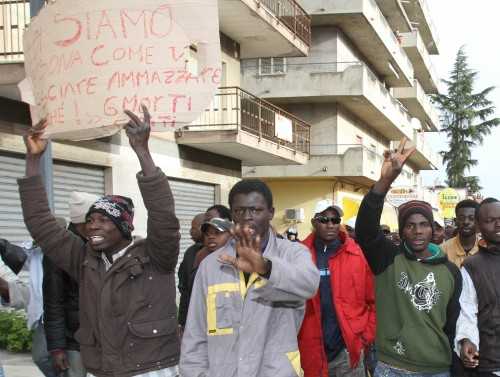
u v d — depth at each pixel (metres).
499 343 4.43
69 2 3.82
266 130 18.91
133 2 3.71
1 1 11.26
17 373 8.38
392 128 34.97
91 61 3.79
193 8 3.66
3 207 10.78
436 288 4.26
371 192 4.30
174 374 3.80
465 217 6.24
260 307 3.23
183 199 16.67
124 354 3.70
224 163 18.78
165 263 3.76
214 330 3.30
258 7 16.09
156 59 3.70
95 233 3.76
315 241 5.54
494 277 4.45
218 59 3.65
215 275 3.37
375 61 32.81
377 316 4.48
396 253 4.45
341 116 27.83
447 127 60.84
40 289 5.21
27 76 4.14
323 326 5.25
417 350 4.23
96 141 12.86
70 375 4.88
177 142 16.00
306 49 20.19
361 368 5.23
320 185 27.39
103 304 3.71
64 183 12.23
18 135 10.86
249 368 3.16
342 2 25.05
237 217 3.36
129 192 13.95
